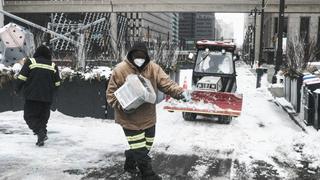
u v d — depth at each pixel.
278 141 8.98
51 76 8.09
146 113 5.99
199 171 6.81
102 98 11.10
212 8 71.75
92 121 10.76
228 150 8.26
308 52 21.95
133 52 6.00
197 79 13.00
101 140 8.73
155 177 6.09
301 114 11.92
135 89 5.69
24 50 15.33
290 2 70.06
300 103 12.34
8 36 14.91
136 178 6.34
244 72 42.94
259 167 7.11
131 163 6.57
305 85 11.32
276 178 6.54
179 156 7.72
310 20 91.62
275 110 14.51
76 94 11.20
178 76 20.09
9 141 8.46
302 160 7.57
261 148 8.41
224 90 12.88
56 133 9.29
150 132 6.16
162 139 9.09
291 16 91.88
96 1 75.12
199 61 13.16
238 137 9.53
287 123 11.84
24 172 6.54
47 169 6.71
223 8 71.38
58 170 6.68
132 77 5.76
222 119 11.47
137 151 5.96
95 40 26.72
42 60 8.05
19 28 15.19
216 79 12.23
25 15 88.50
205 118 12.27
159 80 6.04
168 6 72.94
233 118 12.48
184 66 37.72
